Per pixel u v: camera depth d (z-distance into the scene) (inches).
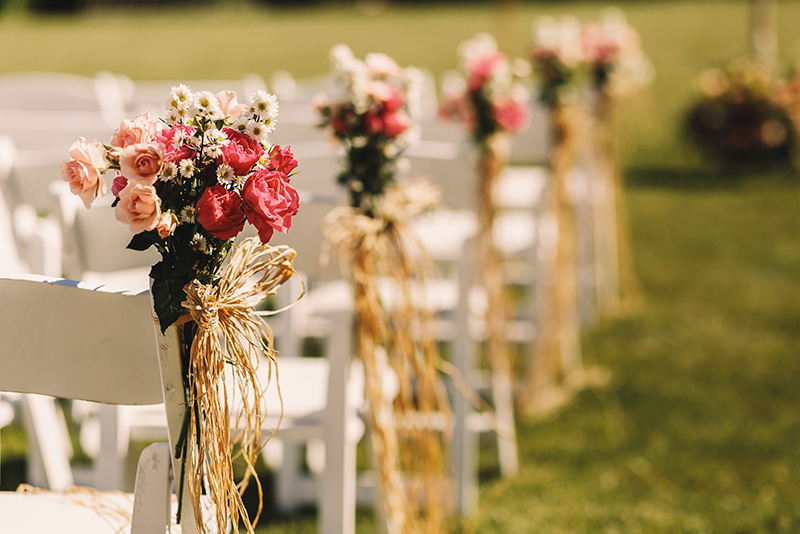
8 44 749.3
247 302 46.8
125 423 78.4
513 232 147.8
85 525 55.4
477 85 108.6
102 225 68.1
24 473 109.4
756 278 201.8
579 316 171.9
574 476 114.1
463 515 103.0
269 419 74.2
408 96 75.9
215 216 41.7
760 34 346.0
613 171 187.0
